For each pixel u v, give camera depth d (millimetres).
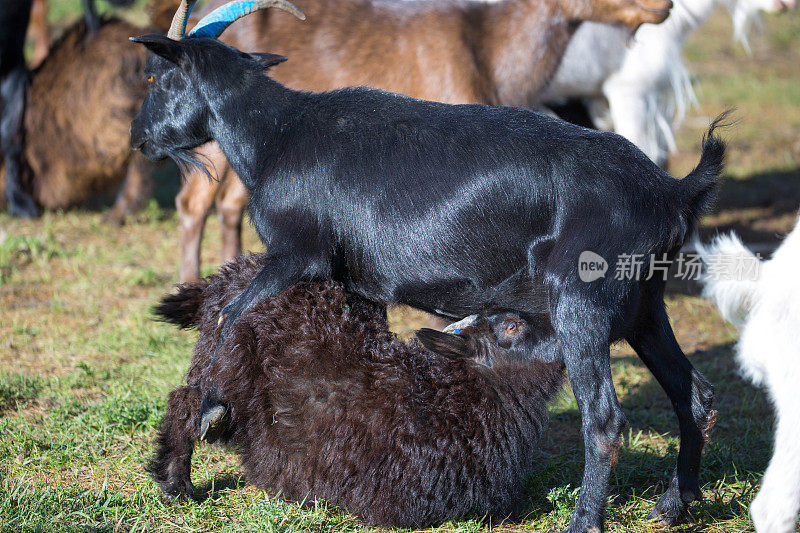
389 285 5945
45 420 7297
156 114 6359
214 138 6344
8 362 8586
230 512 5918
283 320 5754
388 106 6023
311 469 5668
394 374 5617
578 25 8773
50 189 13086
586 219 5312
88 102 12586
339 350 5668
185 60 6141
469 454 5547
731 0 12047
